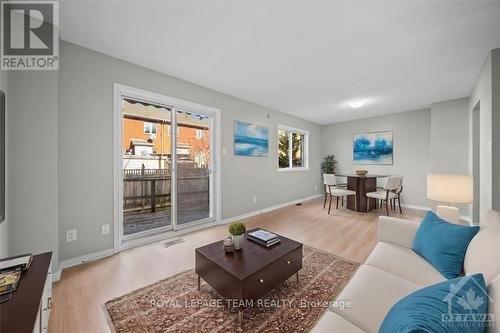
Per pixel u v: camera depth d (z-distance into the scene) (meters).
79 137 2.29
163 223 3.51
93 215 2.39
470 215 3.75
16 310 0.89
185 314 1.54
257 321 1.47
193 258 2.42
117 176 2.57
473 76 3.04
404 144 5.16
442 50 2.37
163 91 2.98
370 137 5.71
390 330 0.68
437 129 4.26
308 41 2.21
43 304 1.14
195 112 3.44
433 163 4.30
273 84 3.39
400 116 5.21
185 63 2.70
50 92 1.96
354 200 4.70
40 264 1.30
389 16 1.83
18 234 1.81
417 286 1.22
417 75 3.02
